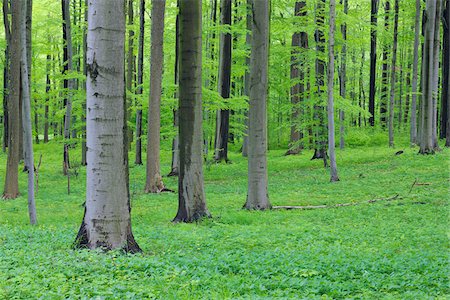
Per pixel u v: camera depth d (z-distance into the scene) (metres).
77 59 33.47
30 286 5.97
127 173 8.81
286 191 19.22
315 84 26.34
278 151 36.66
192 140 13.46
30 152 13.31
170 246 9.31
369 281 6.95
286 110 26.52
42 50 36.44
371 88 38.25
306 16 24.80
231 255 8.43
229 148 39.53
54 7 37.97
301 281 6.80
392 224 12.17
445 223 12.04
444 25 33.06
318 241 10.12
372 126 38.09
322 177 22.78
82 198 19.55
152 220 13.88
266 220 13.37
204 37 28.36
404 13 32.78
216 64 27.38
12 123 20.33
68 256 7.68
